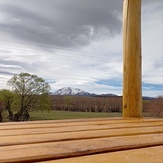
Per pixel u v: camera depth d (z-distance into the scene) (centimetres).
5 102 1537
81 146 81
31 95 1565
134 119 185
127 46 201
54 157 68
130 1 202
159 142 91
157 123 161
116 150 79
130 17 202
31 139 92
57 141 91
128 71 199
